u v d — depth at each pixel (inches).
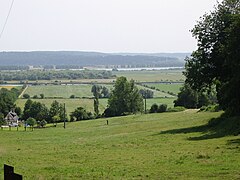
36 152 1883.6
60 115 5482.3
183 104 4731.8
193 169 1042.1
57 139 2780.5
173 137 1995.6
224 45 2148.1
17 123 5295.3
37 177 1113.4
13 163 1501.0
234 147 1386.6
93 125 3976.4
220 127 2132.1
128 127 3127.5
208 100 4626.0
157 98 7190.0
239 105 2094.0
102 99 7539.4
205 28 2301.9
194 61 2352.4
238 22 1958.7
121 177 1023.6
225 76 2298.2
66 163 1409.9
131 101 5477.4
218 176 927.7
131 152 1572.3
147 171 1083.3
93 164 1325.0
